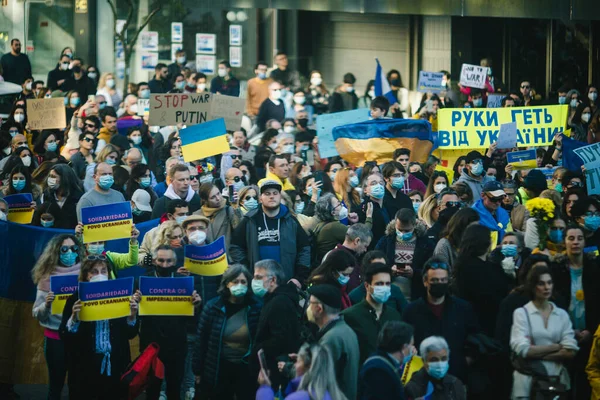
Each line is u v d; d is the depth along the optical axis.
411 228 13.38
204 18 32.09
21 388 14.55
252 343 11.86
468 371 11.33
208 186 14.28
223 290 11.91
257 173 20.25
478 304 12.09
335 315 10.56
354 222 14.97
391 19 33.91
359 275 13.05
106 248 14.16
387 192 15.59
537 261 11.41
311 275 11.94
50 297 12.13
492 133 19.86
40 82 27.25
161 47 32.03
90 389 12.02
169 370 12.48
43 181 16.72
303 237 13.73
